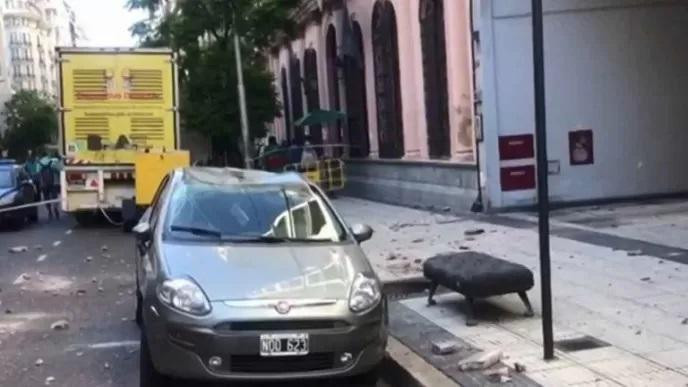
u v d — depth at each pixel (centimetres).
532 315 827
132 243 1697
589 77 1678
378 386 714
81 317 1001
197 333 625
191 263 680
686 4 1697
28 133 8988
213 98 2970
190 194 793
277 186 820
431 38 1986
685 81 1705
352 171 2764
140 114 2014
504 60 1650
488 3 1639
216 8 2741
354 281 673
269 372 632
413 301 939
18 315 1020
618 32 1680
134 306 1052
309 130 3466
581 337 737
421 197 2070
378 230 1576
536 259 1122
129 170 1966
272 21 2869
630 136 1694
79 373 764
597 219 1461
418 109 2097
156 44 2862
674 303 829
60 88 1980
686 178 1716
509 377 642
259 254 705
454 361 700
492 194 1672
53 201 2339
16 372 772
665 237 1209
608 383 614
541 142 665
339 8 2814
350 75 2820
